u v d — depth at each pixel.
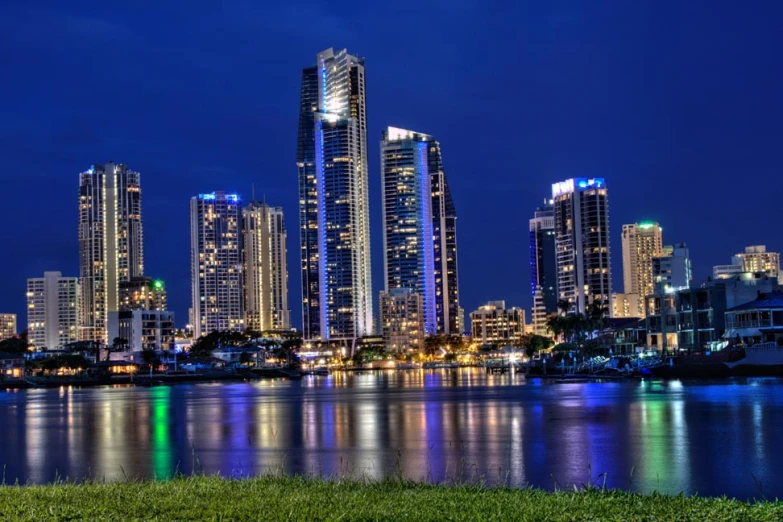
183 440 98.50
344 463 73.31
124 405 180.12
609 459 72.00
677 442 81.88
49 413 157.00
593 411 120.75
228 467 73.19
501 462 71.75
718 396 141.88
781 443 79.81
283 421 123.62
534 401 150.25
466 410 134.88
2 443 99.75
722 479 61.16
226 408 160.50
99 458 83.06
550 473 65.31
